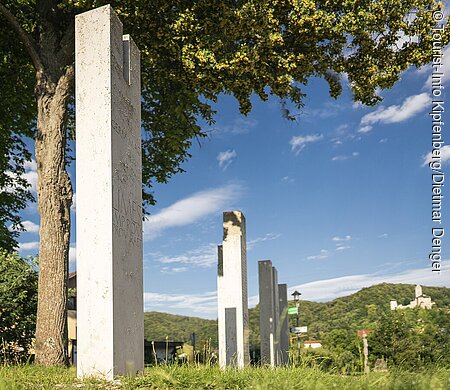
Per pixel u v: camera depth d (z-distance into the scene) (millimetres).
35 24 17047
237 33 15352
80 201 7719
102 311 7363
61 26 16812
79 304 7445
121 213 8031
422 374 5730
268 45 15273
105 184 7695
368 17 15688
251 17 15125
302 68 16266
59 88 15258
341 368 6660
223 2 14969
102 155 7789
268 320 20641
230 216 17266
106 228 7566
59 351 13555
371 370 6363
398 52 17156
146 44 15703
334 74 17953
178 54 15594
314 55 16203
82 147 7867
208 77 15734
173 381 6742
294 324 27594
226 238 17094
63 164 15000
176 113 19047
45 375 7691
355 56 17297
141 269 8805
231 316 16578
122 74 8625
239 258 16859
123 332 7660
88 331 7352
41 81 15570
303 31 15492
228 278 16828
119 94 8391
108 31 8109
